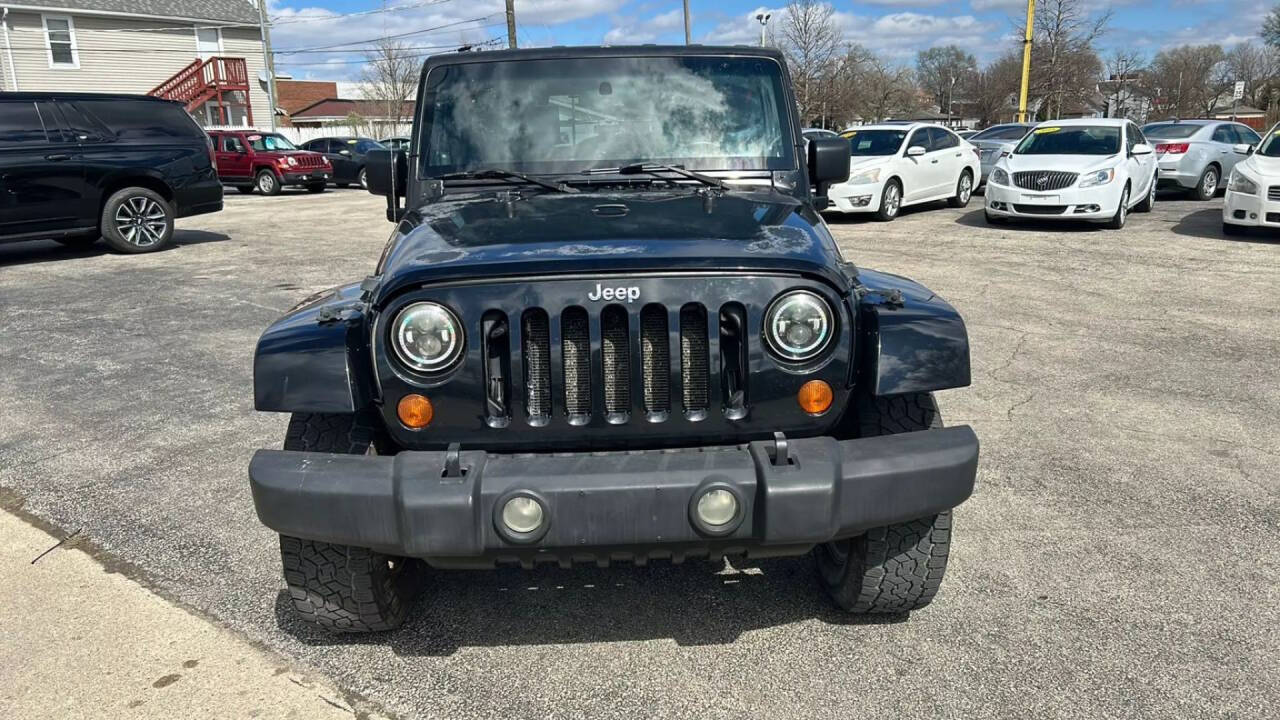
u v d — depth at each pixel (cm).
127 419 538
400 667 296
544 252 262
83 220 1145
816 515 244
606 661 298
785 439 253
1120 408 533
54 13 3089
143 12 3281
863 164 1406
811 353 260
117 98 1174
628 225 290
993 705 271
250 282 977
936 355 261
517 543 242
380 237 1391
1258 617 313
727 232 282
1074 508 400
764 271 258
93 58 3209
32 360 670
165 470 460
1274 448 467
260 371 259
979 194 1884
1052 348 664
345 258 1155
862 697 276
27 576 354
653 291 255
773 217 305
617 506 241
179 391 591
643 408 259
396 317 256
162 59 3381
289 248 1259
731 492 243
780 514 243
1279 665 287
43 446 495
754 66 381
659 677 289
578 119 370
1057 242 1173
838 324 262
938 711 269
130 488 438
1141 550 362
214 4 3522
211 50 3506
